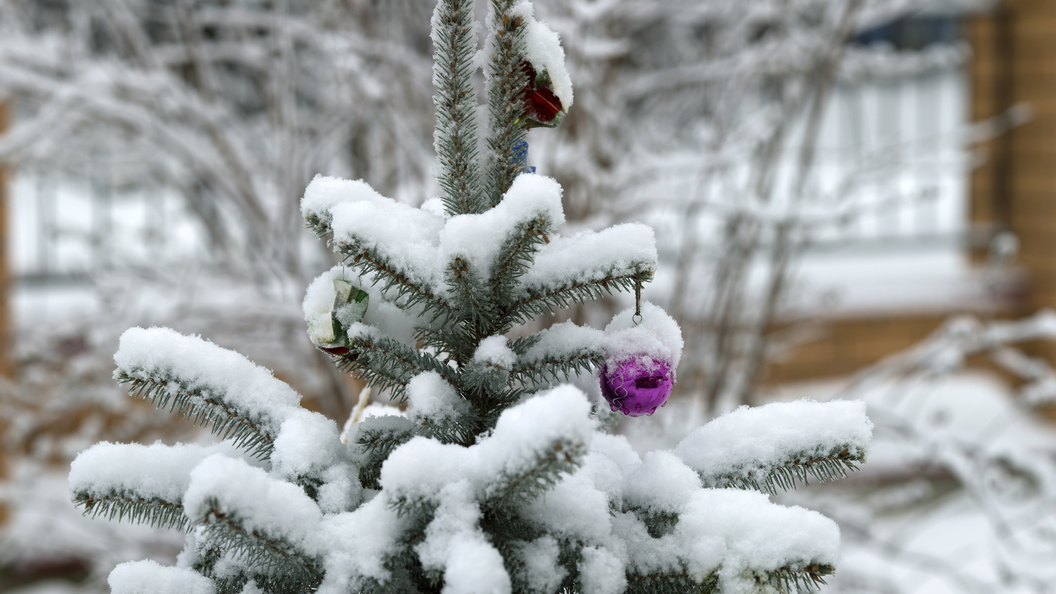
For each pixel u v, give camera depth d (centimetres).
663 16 411
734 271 371
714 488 97
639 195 343
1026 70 627
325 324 96
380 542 87
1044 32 615
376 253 91
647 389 96
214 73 416
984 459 333
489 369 93
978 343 348
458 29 99
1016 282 624
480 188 103
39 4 405
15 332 441
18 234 535
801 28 398
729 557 88
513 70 99
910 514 454
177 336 99
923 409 562
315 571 88
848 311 595
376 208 93
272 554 86
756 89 469
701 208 348
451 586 79
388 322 102
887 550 359
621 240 94
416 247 93
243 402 99
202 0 407
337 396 331
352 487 96
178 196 471
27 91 350
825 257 673
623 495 96
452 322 100
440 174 104
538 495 87
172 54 380
